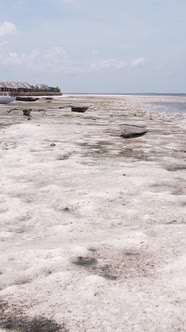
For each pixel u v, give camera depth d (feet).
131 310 11.52
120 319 11.07
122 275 13.85
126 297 12.26
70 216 20.89
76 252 15.85
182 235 17.65
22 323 11.02
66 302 12.01
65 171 31.30
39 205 22.53
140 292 12.57
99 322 10.94
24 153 39.11
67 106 141.08
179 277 13.57
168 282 13.24
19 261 15.11
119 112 116.57
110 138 53.16
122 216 20.79
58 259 15.15
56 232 18.52
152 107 173.17
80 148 43.78
